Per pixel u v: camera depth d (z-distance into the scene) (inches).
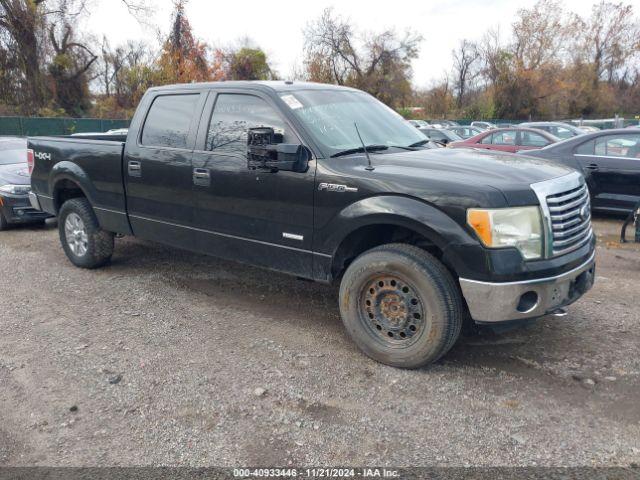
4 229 347.3
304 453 117.3
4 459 117.5
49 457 117.6
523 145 469.1
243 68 1733.5
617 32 2027.6
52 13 1307.8
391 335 152.9
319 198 158.7
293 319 190.4
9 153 384.8
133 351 165.9
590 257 154.9
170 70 1487.5
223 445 120.5
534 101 1968.5
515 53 1969.7
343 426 126.5
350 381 146.3
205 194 189.0
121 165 217.0
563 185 146.4
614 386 141.6
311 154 162.9
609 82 2122.3
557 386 142.2
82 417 132.0
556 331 175.5
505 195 134.8
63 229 253.8
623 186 333.1
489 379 146.1
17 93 1243.2
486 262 133.6
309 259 166.1
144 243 294.0
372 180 148.9
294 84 189.2
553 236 139.7
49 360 160.7
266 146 162.6
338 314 195.2
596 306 196.4
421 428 125.0
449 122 1752.0
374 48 1867.6
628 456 114.0
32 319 192.4
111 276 239.9
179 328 183.0
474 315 138.2
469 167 150.4
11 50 1206.9
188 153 192.7
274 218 171.2
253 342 171.5
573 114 2006.6
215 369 153.9
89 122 1284.4
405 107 1993.1
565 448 116.9
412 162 156.2
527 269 135.3
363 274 152.3
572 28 1924.2
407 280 145.3
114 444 121.6
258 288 223.3
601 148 343.0
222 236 189.0
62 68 1552.7
